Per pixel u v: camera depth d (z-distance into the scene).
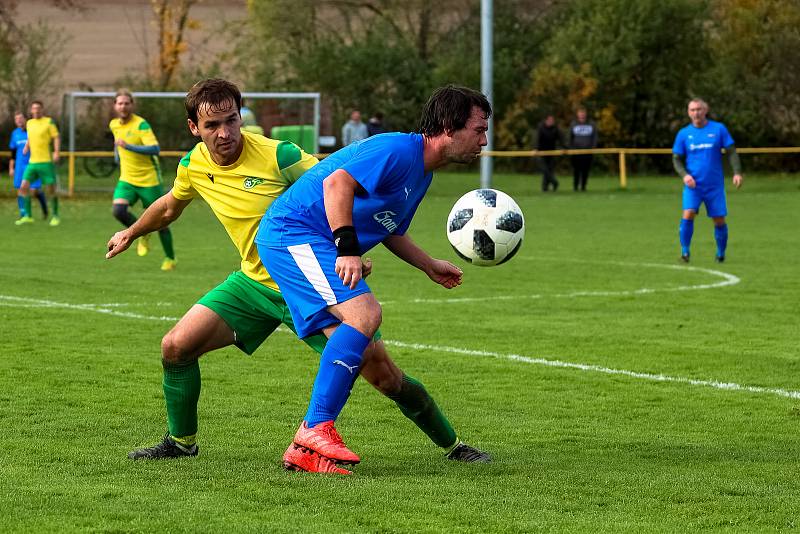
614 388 20.28
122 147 39.41
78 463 14.46
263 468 14.19
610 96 105.00
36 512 12.12
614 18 103.00
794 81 103.38
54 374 20.84
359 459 13.94
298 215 13.62
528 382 20.77
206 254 44.16
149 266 39.66
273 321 14.63
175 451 14.86
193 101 14.09
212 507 12.35
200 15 117.12
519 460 14.94
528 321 28.05
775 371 22.00
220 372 21.34
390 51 109.06
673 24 102.44
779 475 14.14
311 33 114.44
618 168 106.44
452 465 14.58
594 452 15.51
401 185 13.38
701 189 41.25
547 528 11.70
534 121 106.69
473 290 33.91
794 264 41.25
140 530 11.53
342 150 13.69
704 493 13.17
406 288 34.22
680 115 106.44
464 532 11.55
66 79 112.69
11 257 42.09
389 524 11.77
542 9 116.06
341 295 13.43
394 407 18.44
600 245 48.41
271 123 84.06
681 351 24.05
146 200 40.34
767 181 97.12
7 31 101.56
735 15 104.62
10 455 14.84
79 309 29.16
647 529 11.72
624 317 28.78
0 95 102.06
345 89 109.25
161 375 20.92
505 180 98.56
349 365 13.48
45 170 56.62
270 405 18.52
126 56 118.25
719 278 37.09
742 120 104.81
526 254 44.81
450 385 20.42
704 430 17.06
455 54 111.50
